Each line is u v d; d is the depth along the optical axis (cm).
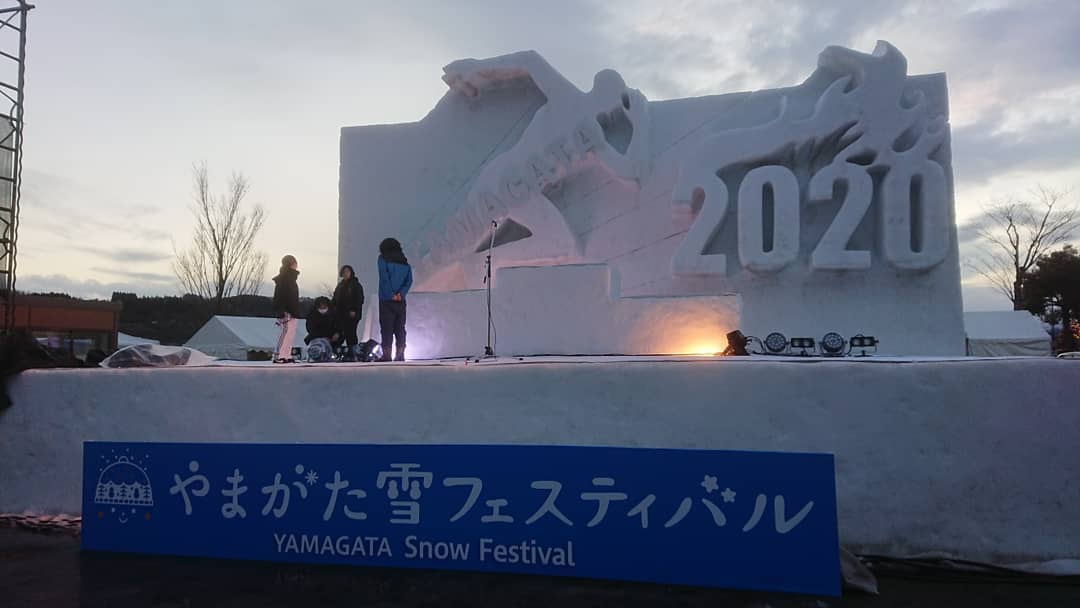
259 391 564
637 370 491
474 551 412
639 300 834
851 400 460
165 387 586
